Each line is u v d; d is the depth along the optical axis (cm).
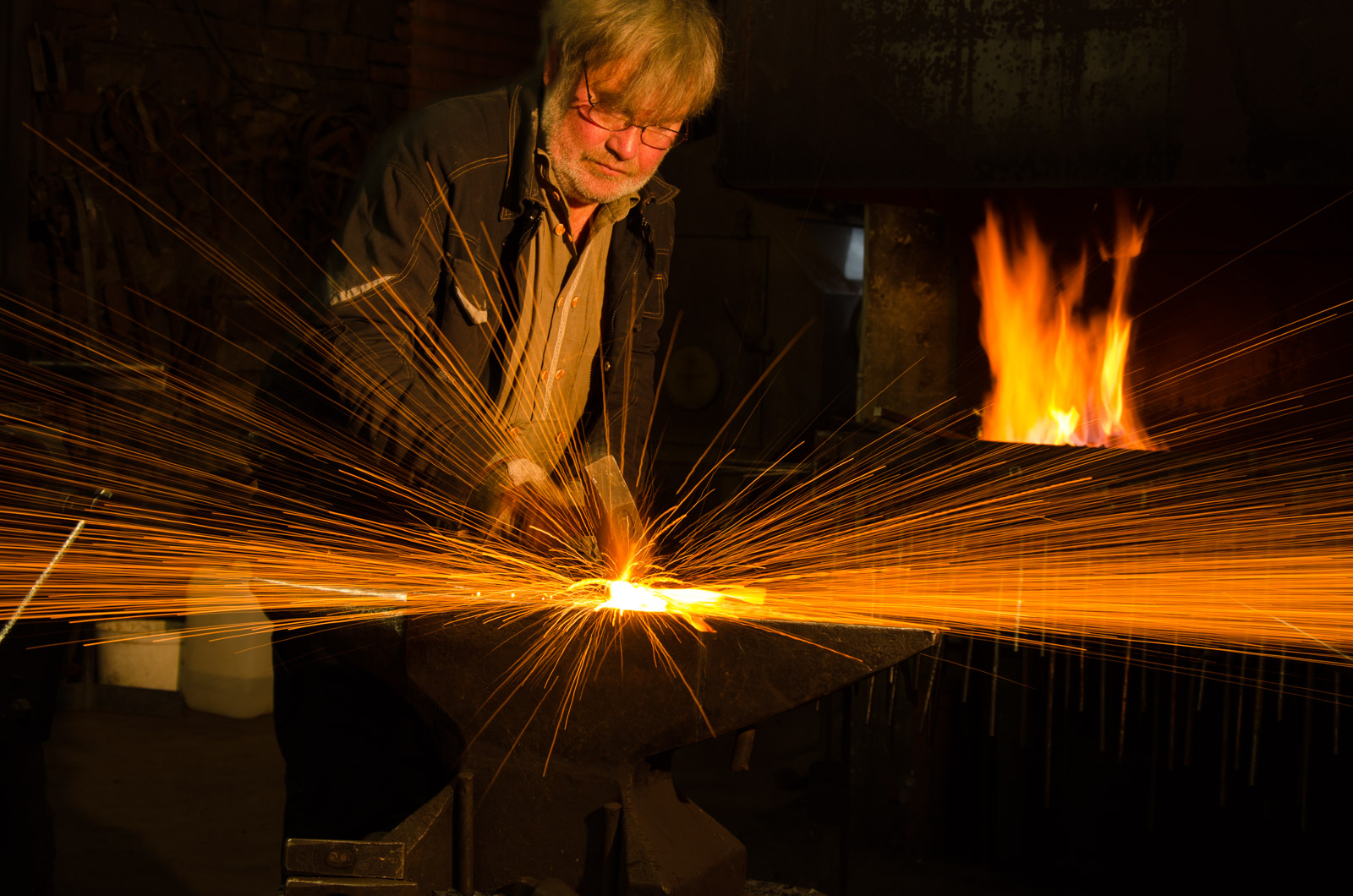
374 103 549
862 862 303
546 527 147
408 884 114
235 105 512
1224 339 321
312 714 179
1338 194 303
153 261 490
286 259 525
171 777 358
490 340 179
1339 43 259
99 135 473
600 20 151
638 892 117
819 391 509
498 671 127
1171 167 277
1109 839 279
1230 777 260
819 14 299
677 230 515
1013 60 285
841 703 318
